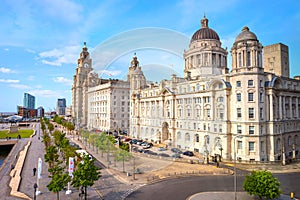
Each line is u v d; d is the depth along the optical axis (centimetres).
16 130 13225
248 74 5812
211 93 5722
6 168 5359
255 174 3123
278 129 6116
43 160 5953
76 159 4588
